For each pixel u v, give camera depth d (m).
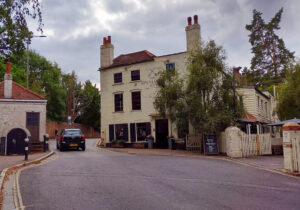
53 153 19.25
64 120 53.00
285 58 42.66
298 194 6.78
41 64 48.19
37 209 5.55
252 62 45.41
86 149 23.58
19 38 11.88
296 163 9.99
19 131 18.75
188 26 24.23
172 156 17.02
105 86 27.91
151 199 6.24
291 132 10.35
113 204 5.85
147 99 25.39
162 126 24.62
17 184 7.95
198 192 6.92
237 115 17.95
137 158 15.37
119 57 29.38
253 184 7.98
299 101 21.69
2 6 9.45
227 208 5.53
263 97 31.08
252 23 45.94
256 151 16.61
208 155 17.52
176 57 24.62
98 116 56.16
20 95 21.88
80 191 7.06
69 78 51.66
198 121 17.53
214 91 18.16
